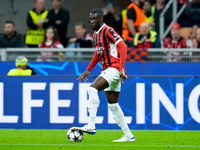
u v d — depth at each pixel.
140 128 27.89
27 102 28.19
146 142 21.73
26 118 28.22
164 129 27.80
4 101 28.30
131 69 36.91
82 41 39.19
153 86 27.81
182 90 27.67
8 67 37.12
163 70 36.84
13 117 28.28
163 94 27.78
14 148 19.00
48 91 28.08
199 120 27.64
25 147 19.34
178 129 27.69
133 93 27.92
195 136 24.86
